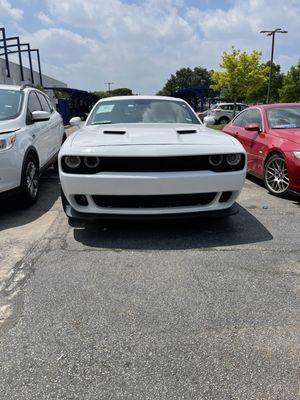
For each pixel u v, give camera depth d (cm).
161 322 257
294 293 294
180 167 381
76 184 377
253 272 327
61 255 366
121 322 257
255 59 2888
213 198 394
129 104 550
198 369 213
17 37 2456
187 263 345
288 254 364
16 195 502
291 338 239
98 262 349
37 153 572
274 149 584
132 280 314
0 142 470
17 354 227
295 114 664
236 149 389
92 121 520
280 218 474
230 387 200
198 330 248
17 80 3022
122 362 219
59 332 247
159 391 198
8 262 353
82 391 199
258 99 4772
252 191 625
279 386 201
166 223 449
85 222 458
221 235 413
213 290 298
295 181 537
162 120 516
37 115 583
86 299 286
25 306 278
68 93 3472
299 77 4428
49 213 507
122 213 383
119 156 369
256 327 251
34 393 197
